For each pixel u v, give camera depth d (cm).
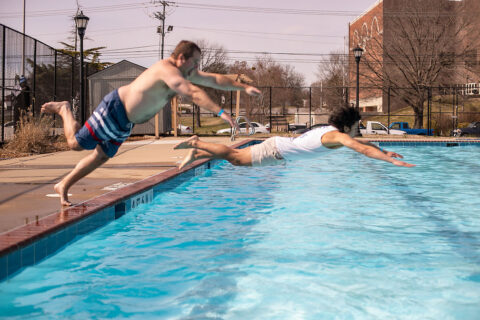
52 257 436
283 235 546
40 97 1758
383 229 577
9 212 510
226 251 482
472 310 336
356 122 470
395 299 356
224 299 357
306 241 520
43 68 1792
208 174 1112
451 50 4097
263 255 469
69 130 494
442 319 322
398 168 1262
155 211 683
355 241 521
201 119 6153
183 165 502
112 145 495
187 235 547
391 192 856
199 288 379
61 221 462
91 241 518
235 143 1869
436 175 1117
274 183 969
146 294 368
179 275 411
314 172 1162
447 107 4344
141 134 2511
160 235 547
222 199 778
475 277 405
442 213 673
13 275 373
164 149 1513
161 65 420
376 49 4559
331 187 914
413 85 3859
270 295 364
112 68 2400
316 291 372
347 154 1711
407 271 420
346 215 658
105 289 379
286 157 477
